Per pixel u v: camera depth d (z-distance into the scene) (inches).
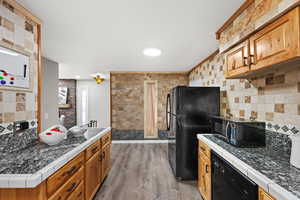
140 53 117.2
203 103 103.1
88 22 71.1
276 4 42.6
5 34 54.6
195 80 169.3
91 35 85.0
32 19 66.1
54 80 141.6
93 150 78.5
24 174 39.0
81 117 264.7
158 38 89.1
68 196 54.1
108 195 87.0
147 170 118.1
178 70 184.2
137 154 153.3
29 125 65.5
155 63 150.4
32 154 54.1
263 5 47.9
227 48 72.2
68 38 88.8
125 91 194.2
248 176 42.0
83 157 67.1
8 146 55.6
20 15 60.7
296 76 52.7
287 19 40.2
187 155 102.5
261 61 51.2
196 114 102.6
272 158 51.0
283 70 57.6
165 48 106.5
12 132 57.3
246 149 61.1
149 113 196.9
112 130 193.2
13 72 57.7
